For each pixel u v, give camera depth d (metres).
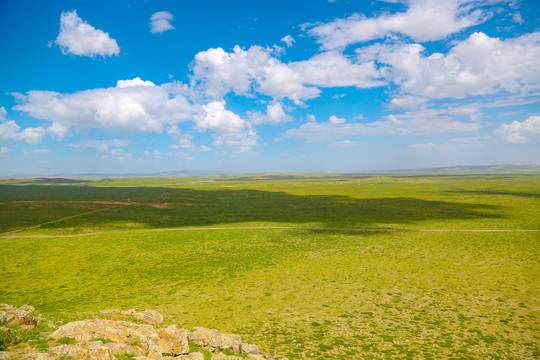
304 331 34.75
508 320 36.50
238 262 68.50
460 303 42.28
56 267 66.31
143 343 19.95
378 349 30.14
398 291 48.00
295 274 58.84
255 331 34.84
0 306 24.95
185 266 66.25
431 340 32.06
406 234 94.56
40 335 18.61
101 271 63.47
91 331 19.78
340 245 82.44
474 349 29.95
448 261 63.66
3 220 120.88
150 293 50.00
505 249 71.44
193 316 39.62
